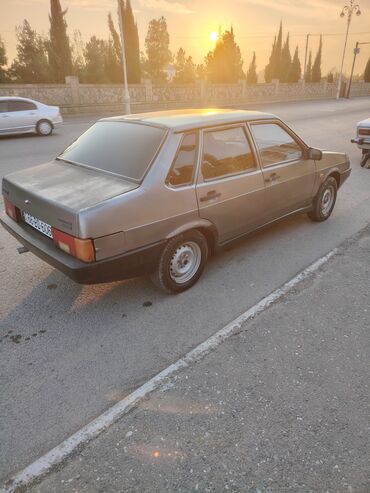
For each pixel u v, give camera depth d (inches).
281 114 839.7
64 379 102.7
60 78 1213.7
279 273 157.9
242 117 152.7
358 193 271.1
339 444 82.6
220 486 74.2
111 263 114.1
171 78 2230.6
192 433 85.6
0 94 760.3
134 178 121.6
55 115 544.4
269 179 161.8
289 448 81.7
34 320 128.3
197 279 147.9
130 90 968.9
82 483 75.2
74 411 92.4
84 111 890.1
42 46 1295.5
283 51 2321.6
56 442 84.4
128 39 1338.6
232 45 1814.7
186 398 95.3
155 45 1907.0
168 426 87.5
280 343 115.3
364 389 97.4
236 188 146.9
